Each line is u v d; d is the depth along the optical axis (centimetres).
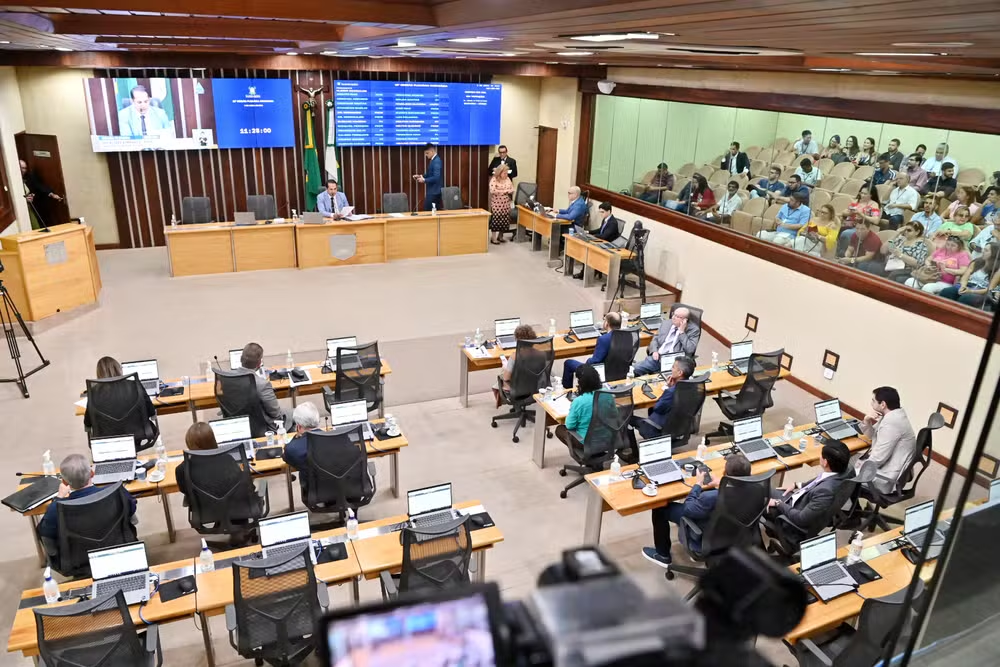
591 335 803
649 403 671
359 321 962
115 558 414
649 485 516
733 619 58
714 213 1005
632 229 1138
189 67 1095
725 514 458
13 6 264
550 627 53
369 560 436
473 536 462
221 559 435
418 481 637
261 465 542
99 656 343
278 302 1020
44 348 855
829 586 409
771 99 866
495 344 771
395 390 796
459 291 1095
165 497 534
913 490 561
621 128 1208
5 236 883
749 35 291
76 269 953
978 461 133
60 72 1133
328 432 496
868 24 213
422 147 1369
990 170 645
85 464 460
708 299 1017
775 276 886
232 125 1212
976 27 199
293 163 1295
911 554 441
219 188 1264
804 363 853
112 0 263
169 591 407
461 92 1331
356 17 304
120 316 952
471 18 283
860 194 771
